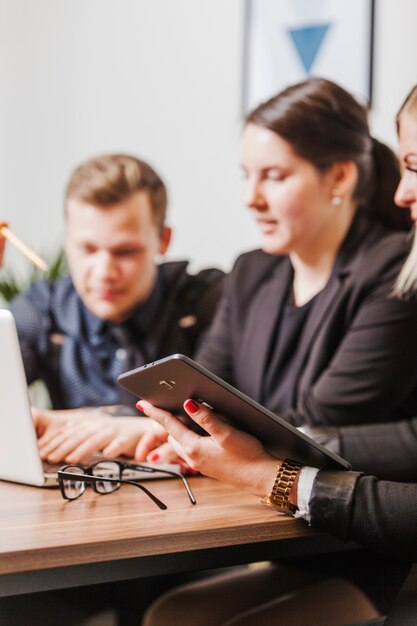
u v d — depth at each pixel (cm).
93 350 241
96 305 231
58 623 143
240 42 348
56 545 103
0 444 143
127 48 380
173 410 131
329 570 165
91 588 149
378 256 194
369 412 186
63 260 337
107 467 145
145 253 230
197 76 361
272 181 196
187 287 250
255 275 219
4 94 411
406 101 155
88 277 229
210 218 360
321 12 326
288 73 335
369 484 120
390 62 310
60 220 396
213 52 357
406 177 157
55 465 155
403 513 116
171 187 371
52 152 400
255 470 125
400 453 152
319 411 186
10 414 139
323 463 125
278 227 199
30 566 101
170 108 369
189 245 367
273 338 208
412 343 186
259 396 208
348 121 195
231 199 353
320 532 123
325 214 198
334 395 186
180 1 365
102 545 106
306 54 330
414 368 187
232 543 115
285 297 211
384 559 155
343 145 194
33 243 404
